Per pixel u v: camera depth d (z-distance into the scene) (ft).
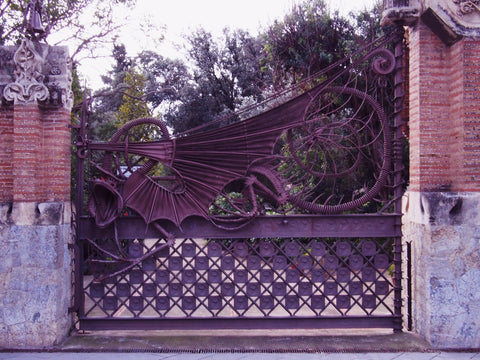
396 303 16.53
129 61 88.12
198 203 16.35
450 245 14.96
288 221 16.58
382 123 16.74
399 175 16.58
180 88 83.76
